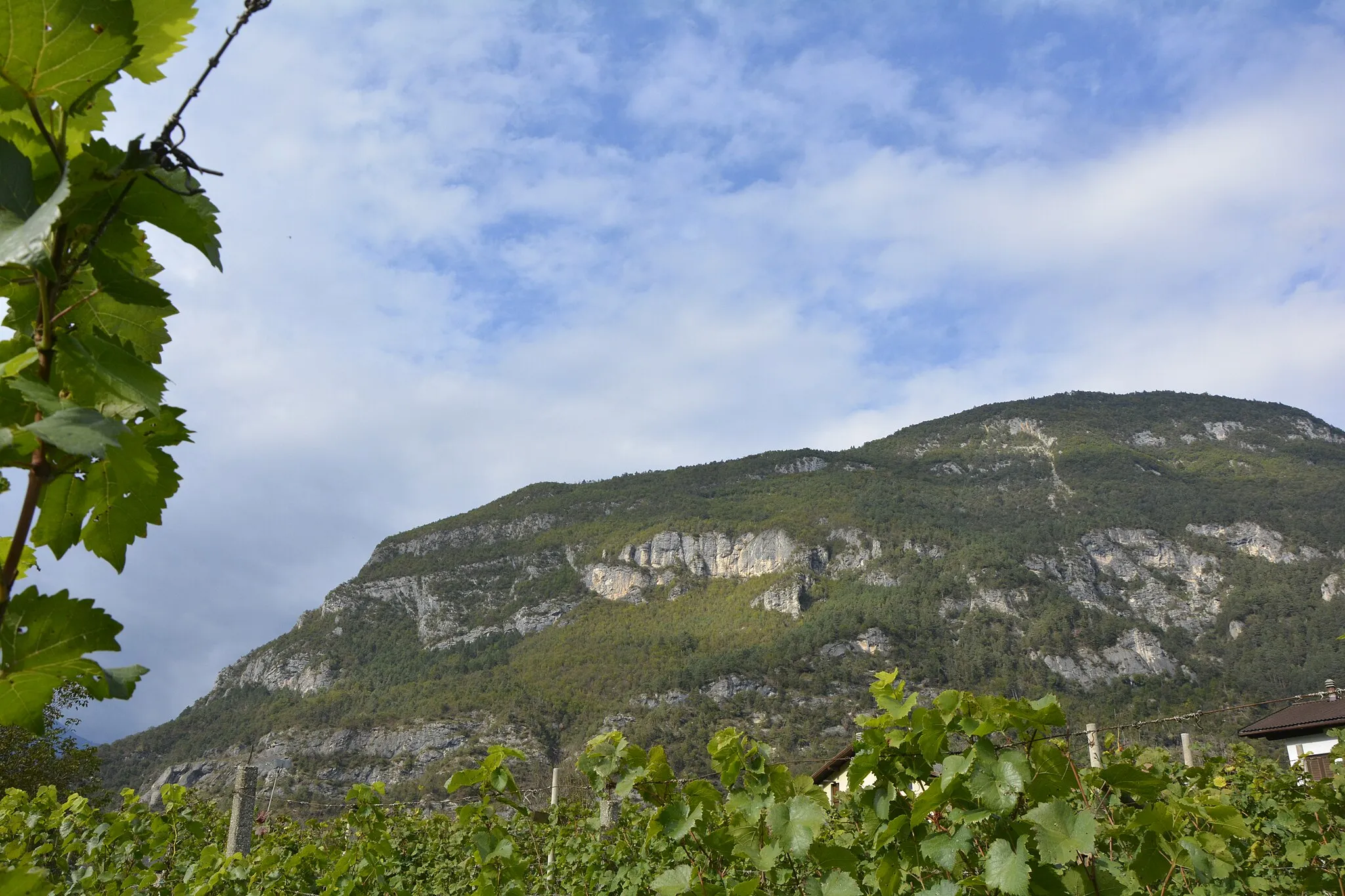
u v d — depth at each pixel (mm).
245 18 1176
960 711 2826
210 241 1141
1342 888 4238
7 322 1210
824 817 3297
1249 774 7254
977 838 2740
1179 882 3596
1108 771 2701
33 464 1031
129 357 1125
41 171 1043
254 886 5754
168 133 1122
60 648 1028
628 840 6363
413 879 7305
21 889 1533
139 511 1239
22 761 18078
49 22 969
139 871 5230
